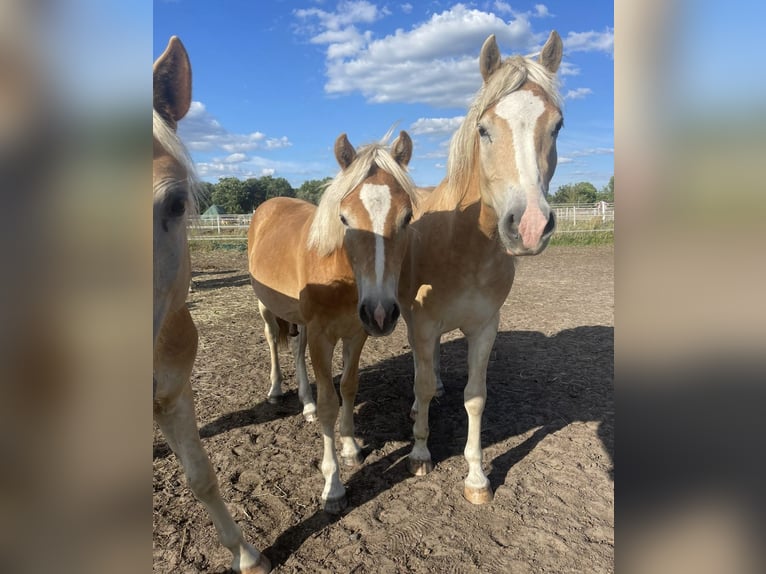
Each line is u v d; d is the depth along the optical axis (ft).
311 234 9.04
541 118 6.90
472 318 8.83
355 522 8.42
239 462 10.28
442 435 11.54
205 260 46.91
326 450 8.99
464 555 7.59
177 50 5.38
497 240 8.13
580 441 11.11
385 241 7.85
